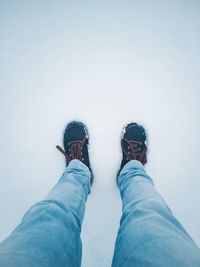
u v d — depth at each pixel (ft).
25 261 1.58
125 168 3.44
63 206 2.34
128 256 1.74
